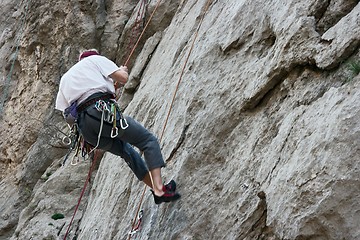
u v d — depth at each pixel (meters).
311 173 3.77
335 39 4.32
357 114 3.69
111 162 7.37
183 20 7.96
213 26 6.23
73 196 8.81
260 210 4.23
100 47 10.05
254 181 4.41
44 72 10.59
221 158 4.89
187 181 4.96
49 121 10.19
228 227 4.40
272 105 4.72
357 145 3.62
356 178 3.56
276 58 4.74
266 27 5.27
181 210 4.82
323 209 3.62
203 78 5.63
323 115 3.97
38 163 9.88
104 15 10.30
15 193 9.87
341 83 4.16
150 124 6.61
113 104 4.57
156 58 8.27
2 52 11.96
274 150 4.30
